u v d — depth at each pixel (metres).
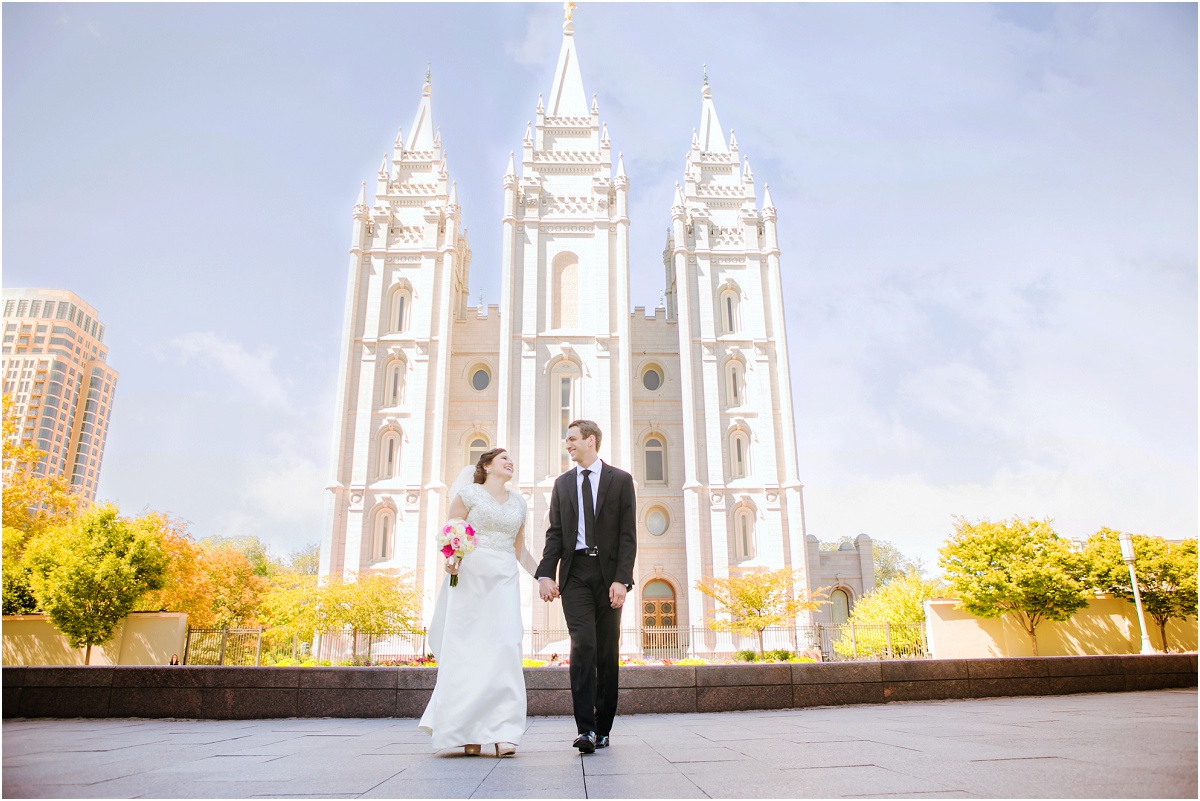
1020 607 28.77
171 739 6.17
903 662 10.29
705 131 51.22
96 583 26.80
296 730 7.40
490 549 5.45
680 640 40.66
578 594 5.31
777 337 45.41
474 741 4.87
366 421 42.81
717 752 4.72
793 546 41.66
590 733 4.87
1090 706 8.07
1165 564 29.06
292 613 32.34
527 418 42.59
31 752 4.94
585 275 46.16
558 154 48.12
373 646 37.06
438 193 47.19
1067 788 2.92
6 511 28.94
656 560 42.88
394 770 4.09
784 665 10.05
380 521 41.72
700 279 46.50
